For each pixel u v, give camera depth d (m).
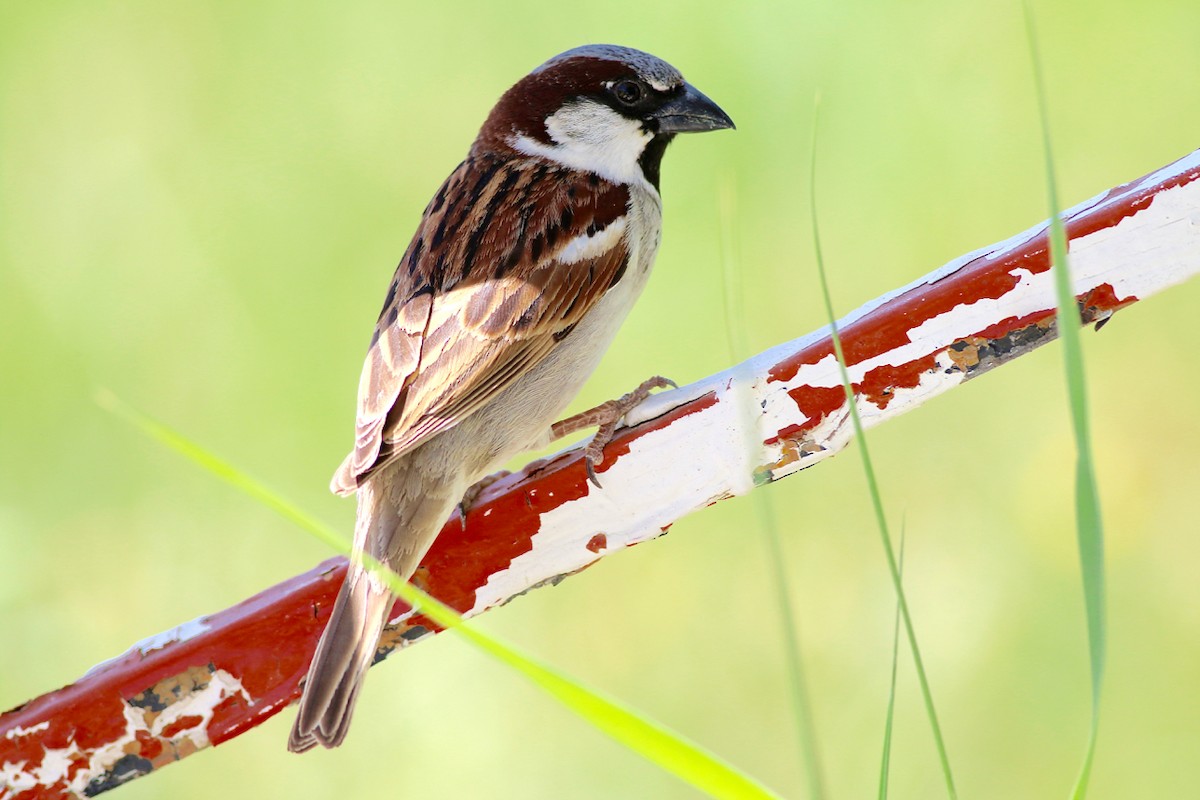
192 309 11.94
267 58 12.96
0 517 10.92
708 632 10.32
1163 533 10.26
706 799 9.60
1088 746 3.57
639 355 11.70
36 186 12.64
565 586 10.39
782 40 12.33
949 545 10.40
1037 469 10.43
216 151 12.81
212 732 5.35
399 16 12.85
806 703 3.47
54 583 10.98
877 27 12.28
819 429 5.32
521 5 12.87
